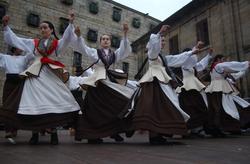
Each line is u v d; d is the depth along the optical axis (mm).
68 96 3854
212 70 5824
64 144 3775
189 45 14953
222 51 12547
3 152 2832
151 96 3855
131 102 3998
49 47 3979
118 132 4000
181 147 3293
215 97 5613
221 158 2375
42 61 3889
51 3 20641
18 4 19219
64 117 3766
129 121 4051
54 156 2551
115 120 4004
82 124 4031
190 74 5332
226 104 5594
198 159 2332
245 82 10828
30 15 19500
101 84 4152
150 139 3754
